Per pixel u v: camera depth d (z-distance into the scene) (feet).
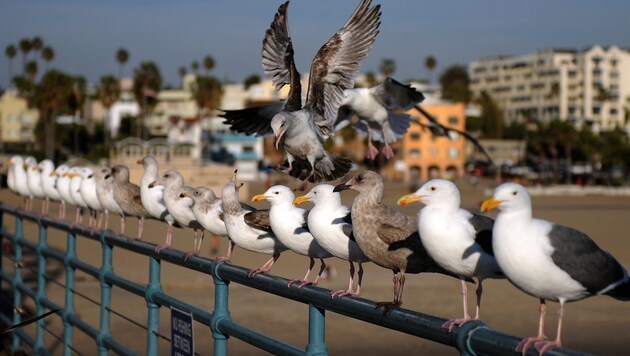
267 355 53.57
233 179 24.63
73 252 34.12
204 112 370.12
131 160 211.82
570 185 342.23
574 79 561.43
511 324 65.92
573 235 14.71
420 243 19.22
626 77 558.56
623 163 363.56
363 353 56.24
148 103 373.40
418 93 35.91
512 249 14.79
